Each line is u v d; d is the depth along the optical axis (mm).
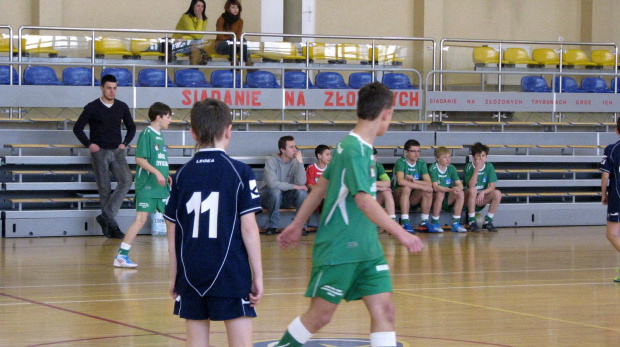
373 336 3586
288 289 6910
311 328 3680
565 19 18906
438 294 6684
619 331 5172
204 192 3314
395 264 8750
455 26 18234
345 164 3570
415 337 4918
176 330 5094
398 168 12562
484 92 14797
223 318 3256
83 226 11906
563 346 4715
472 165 12945
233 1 14203
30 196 12086
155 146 8195
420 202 12859
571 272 8164
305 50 14523
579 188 14383
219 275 3246
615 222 7520
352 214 3605
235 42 13828
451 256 9523
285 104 13820
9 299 6328
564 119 15344
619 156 7453
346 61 14727
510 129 14984
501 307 6062
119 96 13070
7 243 10750
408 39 14742
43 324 5285
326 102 14023
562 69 16016
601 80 15953
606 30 18766
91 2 15703
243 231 3307
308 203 3812
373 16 17672
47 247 10273
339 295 3592
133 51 13805
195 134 3424
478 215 12875
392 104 3668
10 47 13070
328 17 17344
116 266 8359
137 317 5555
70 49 13484
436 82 15016
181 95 13344
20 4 15289
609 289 7035
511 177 14039
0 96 12594
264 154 13297
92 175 12414
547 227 13688
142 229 12164
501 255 9641
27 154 12305
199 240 3279
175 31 13547
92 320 5438
